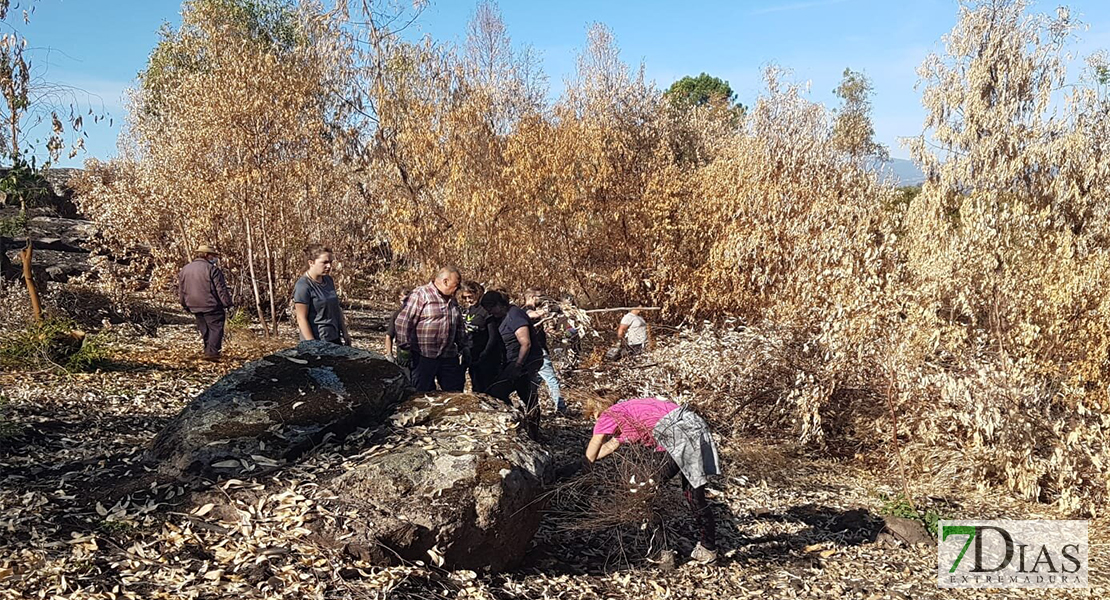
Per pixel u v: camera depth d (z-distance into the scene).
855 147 19.52
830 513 7.25
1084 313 10.07
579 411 9.03
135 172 18.58
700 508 5.59
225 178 14.37
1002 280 10.42
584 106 19.95
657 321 15.21
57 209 19.42
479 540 4.74
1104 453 8.22
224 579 4.12
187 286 10.64
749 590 5.41
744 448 8.46
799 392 9.16
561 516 5.67
